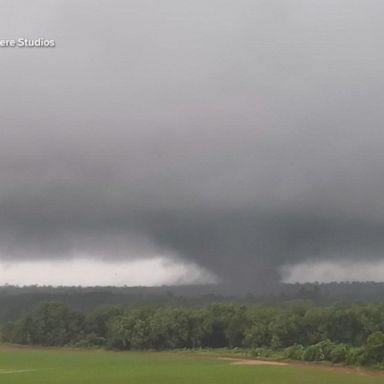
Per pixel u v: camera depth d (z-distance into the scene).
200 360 129.88
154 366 113.00
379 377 89.56
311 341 148.50
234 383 81.50
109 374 96.50
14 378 91.00
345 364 106.62
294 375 91.31
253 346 155.25
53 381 86.50
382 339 103.19
